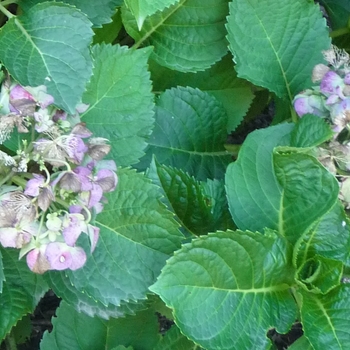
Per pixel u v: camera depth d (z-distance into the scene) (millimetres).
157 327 603
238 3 542
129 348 569
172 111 574
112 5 519
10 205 359
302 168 444
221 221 533
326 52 503
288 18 552
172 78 615
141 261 480
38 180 360
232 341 430
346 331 444
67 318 578
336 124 447
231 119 630
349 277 484
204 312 424
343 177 469
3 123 366
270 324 450
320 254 469
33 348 703
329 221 463
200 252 417
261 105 714
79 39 449
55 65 443
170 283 410
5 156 364
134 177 469
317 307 457
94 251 480
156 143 568
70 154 365
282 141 479
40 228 370
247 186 476
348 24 661
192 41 575
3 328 497
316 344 440
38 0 506
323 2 702
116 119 500
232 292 438
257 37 554
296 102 482
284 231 475
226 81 625
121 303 516
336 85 454
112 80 500
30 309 515
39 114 370
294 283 471
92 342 583
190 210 513
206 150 591
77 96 430
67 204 381
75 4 513
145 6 463
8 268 511
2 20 589
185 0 554
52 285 503
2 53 442
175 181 499
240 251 430
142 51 500
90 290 481
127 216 477
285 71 568
